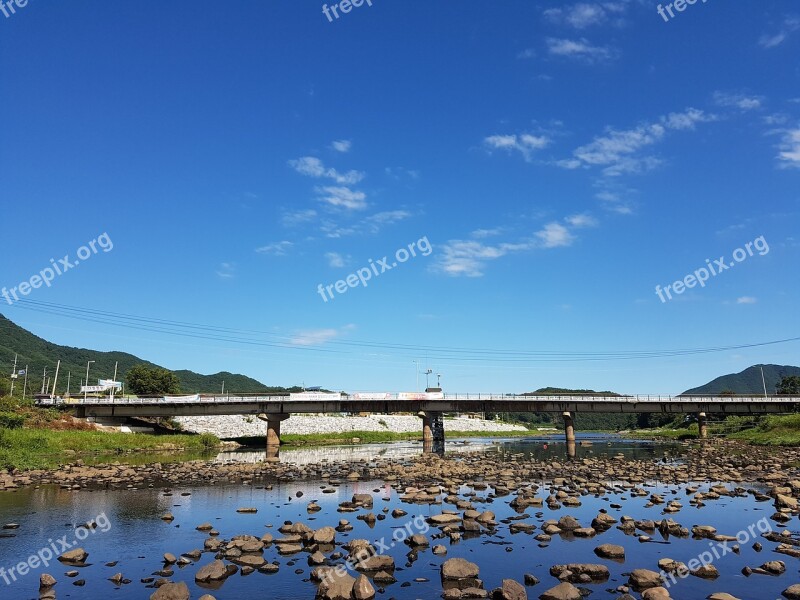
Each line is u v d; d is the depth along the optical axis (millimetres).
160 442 83812
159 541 22406
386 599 15469
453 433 157000
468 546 21016
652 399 95750
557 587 15609
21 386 146875
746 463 50438
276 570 18141
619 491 34062
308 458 65750
